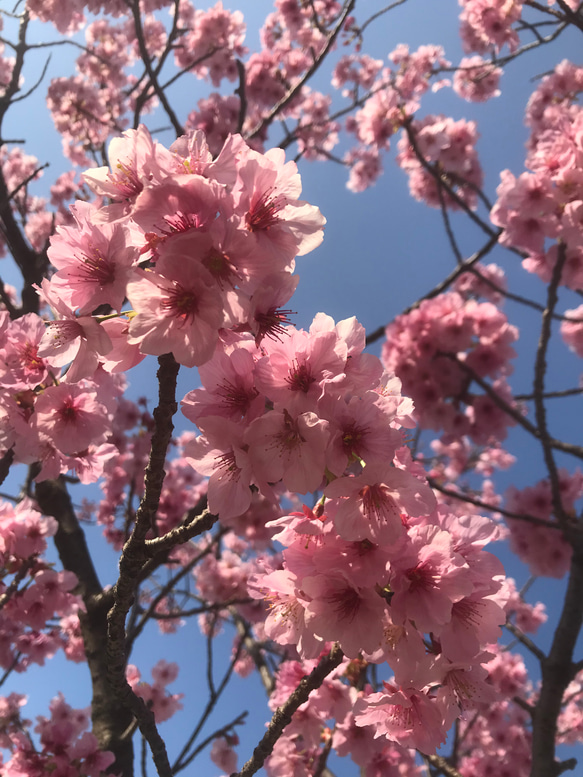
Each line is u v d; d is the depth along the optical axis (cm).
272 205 25
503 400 81
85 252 26
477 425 89
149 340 23
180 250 22
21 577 54
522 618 105
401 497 24
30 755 56
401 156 101
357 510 23
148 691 85
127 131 25
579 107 65
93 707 62
